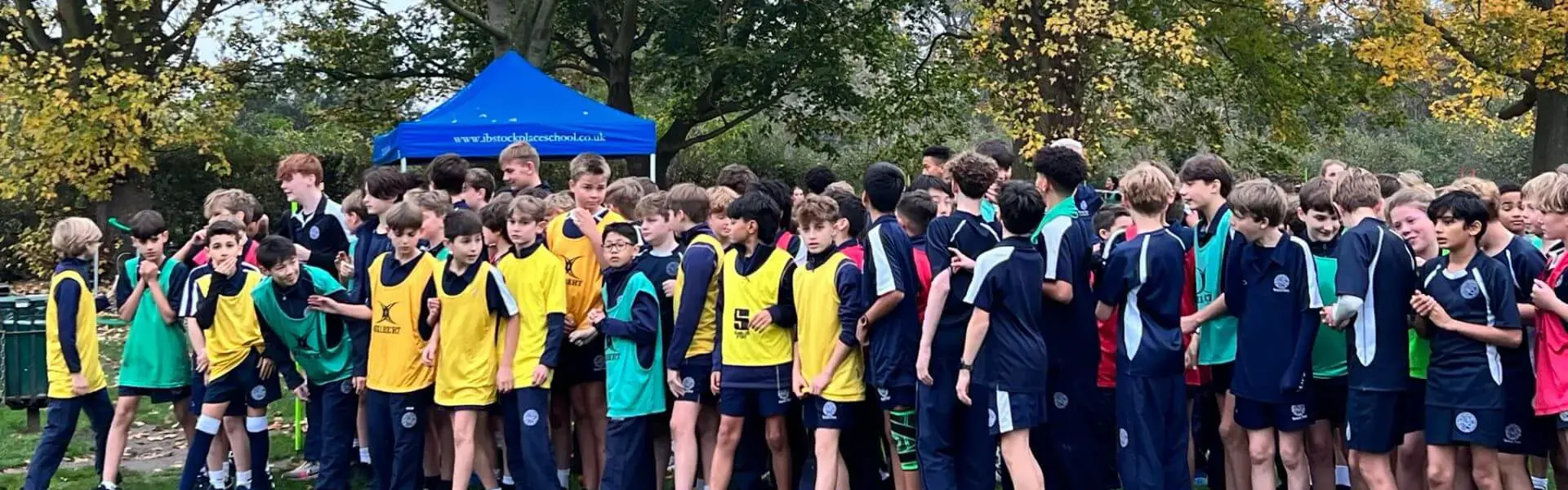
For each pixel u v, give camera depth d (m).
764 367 4.90
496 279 5.08
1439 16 14.34
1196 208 4.89
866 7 20.56
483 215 5.43
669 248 5.26
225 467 5.79
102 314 12.95
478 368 5.12
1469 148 24.08
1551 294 4.08
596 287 5.51
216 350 5.44
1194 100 17.47
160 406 8.62
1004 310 4.42
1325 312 4.36
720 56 18.50
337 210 6.25
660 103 23.44
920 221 4.94
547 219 5.32
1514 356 4.24
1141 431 4.47
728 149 23.56
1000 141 5.78
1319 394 4.80
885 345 4.75
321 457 5.56
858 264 4.95
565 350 5.53
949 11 20.20
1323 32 17.56
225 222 5.44
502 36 16.00
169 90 15.42
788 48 19.56
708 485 5.35
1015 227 4.45
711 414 5.43
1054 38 14.25
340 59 20.08
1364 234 4.34
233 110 16.48
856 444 5.19
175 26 16.67
